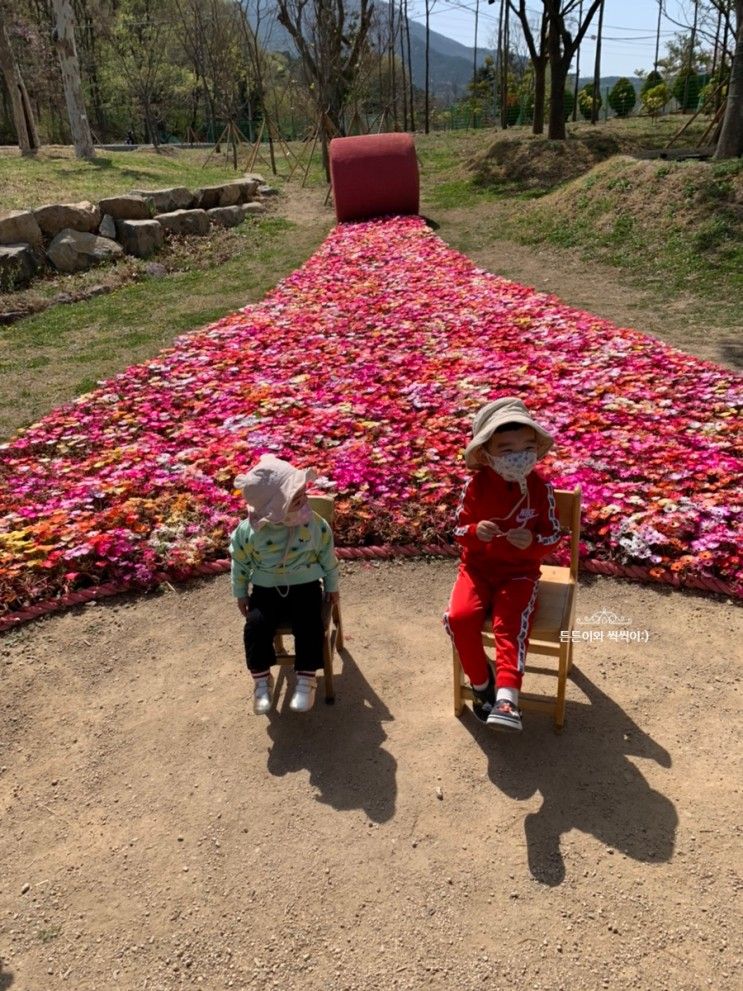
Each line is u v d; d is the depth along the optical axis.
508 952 2.38
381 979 2.33
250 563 3.29
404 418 6.21
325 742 3.27
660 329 8.88
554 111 21.31
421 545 4.61
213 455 5.79
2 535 4.74
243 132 44.81
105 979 2.41
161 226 14.79
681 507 4.56
